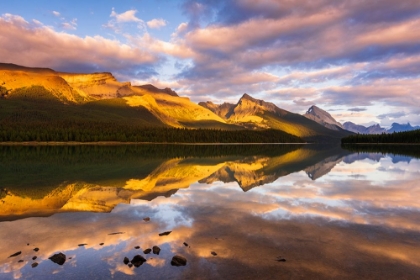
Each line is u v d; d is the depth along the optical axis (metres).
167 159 66.50
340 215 16.14
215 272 9.23
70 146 141.50
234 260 10.10
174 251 10.91
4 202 19.73
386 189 25.00
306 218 15.50
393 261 10.01
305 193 23.17
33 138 157.50
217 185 27.83
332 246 11.40
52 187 26.41
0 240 12.14
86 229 13.63
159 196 22.05
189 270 9.37
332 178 32.62
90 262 10.02
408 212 16.83
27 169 42.56
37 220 15.20
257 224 14.36
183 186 27.16
